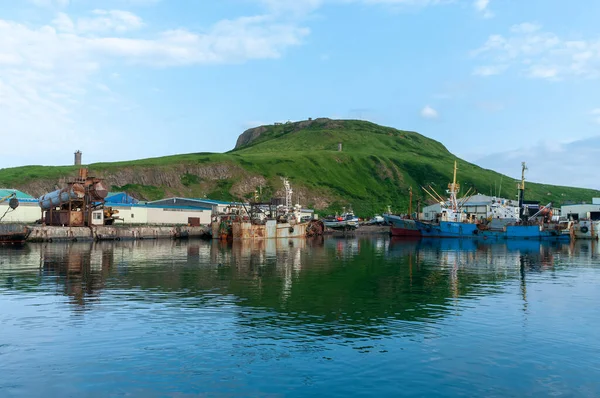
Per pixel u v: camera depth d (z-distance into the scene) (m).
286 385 18.72
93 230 102.38
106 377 19.38
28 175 194.50
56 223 103.50
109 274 47.31
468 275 50.25
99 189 105.75
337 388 18.50
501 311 31.59
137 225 123.56
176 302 33.41
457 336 25.41
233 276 46.91
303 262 61.91
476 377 19.72
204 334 25.31
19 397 17.50
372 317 29.52
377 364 21.05
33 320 27.94
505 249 93.94
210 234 123.44
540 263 64.19
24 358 21.45
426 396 17.86
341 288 40.22
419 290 39.69
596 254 80.94
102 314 29.56
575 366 21.05
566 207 184.25
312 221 147.75
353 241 121.00
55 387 18.39
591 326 27.70
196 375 19.64
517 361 21.61
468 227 136.12
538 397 17.91
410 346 23.59
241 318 28.84
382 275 49.22
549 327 27.41
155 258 64.12
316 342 24.11
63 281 42.44
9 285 40.09
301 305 32.84
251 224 114.56
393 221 144.75
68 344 23.45
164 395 17.77
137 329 26.14
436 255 76.88
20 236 91.69
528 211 181.62
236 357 21.78
